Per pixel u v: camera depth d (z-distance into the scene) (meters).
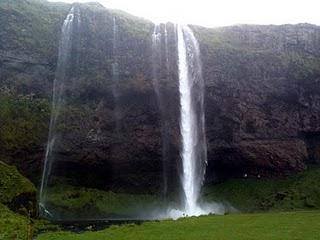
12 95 65.06
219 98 71.00
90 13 71.38
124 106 68.00
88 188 65.75
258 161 71.94
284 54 75.38
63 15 72.06
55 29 70.12
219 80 71.31
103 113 67.12
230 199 67.75
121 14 74.19
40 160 63.84
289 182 70.81
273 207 64.06
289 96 73.88
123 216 60.34
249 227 37.62
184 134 69.75
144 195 67.38
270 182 71.19
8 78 65.56
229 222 40.88
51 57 68.25
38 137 64.06
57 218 57.25
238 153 71.00
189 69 72.06
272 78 73.56
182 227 38.44
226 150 70.62
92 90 67.44
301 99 74.12
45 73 67.38
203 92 71.25
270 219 42.66
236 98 71.50
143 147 67.81
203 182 70.81
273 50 75.81
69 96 67.31
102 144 66.25
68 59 68.81
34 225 42.12
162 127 68.94
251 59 73.56
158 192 68.06
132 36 71.00
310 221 40.62
